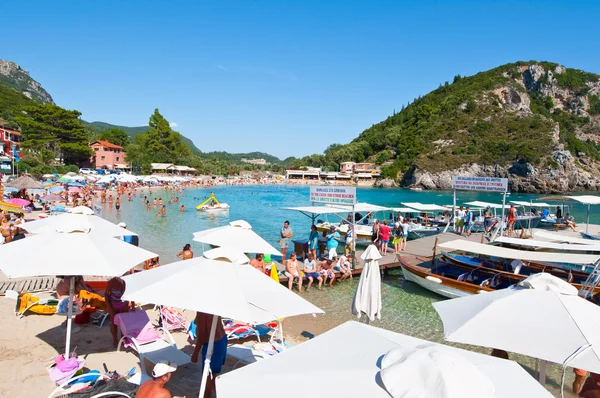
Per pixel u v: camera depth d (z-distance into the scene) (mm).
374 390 2662
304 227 30672
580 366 3879
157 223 30766
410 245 20953
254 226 31094
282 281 14211
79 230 6148
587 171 99812
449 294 13367
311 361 3160
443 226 28406
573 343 4129
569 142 112250
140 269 13984
